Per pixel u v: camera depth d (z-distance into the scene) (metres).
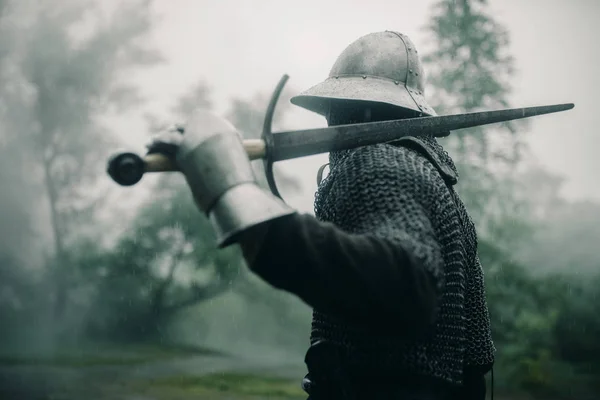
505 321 14.00
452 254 1.47
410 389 1.44
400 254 1.22
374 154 1.44
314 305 1.23
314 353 1.53
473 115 1.65
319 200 1.63
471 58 16.61
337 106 1.77
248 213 1.15
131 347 20.64
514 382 13.22
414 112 1.70
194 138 1.21
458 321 1.50
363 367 1.44
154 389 12.09
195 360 18.00
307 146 1.38
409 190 1.38
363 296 1.19
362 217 1.38
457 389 1.82
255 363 17.98
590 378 13.67
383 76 1.72
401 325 1.22
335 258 1.18
